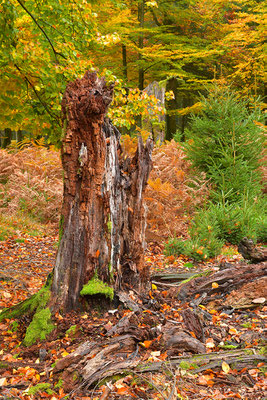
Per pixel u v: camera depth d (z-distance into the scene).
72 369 3.18
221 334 3.88
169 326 3.77
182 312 4.00
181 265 6.70
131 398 2.90
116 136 4.52
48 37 6.38
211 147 10.10
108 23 15.88
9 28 5.70
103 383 3.07
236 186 9.38
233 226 7.77
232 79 19.31
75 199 4.07
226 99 10.35
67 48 6.47
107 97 3.96
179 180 10.50
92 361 3.21
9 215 9.61
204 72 22.69
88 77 4.09
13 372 3.35
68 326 3.78
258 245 7.65
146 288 4.50
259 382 3.08
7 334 4.02
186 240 7.61
